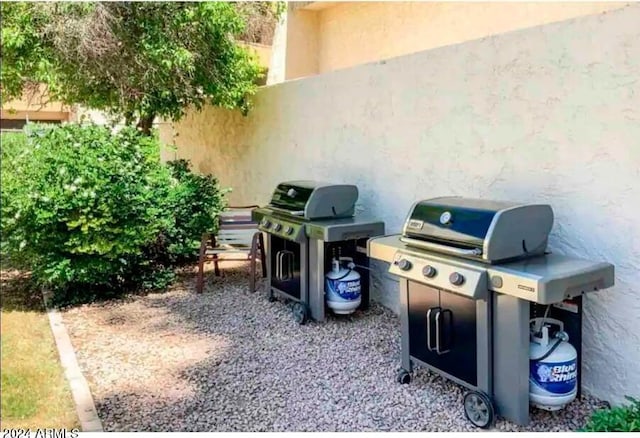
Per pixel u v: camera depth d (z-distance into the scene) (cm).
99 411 383
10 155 649
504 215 340
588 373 385
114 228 602
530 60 409
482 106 453
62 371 450
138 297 652
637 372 355
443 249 363
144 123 844
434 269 362
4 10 612
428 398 389
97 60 672
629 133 348
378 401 387
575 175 383
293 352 477
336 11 988
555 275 312
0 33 605
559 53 387
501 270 328
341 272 536
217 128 976
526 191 420
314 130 683
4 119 1260
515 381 334
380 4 891
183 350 488
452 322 367
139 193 623
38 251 599
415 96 524
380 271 598
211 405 388
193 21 677
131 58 686
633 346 356
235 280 720
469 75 463
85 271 602
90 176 586
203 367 451
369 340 500
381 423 358
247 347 490
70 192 572
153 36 661
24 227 588
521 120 420
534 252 356
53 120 1300
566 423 349
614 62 352
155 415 376
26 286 717
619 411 313
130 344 505
